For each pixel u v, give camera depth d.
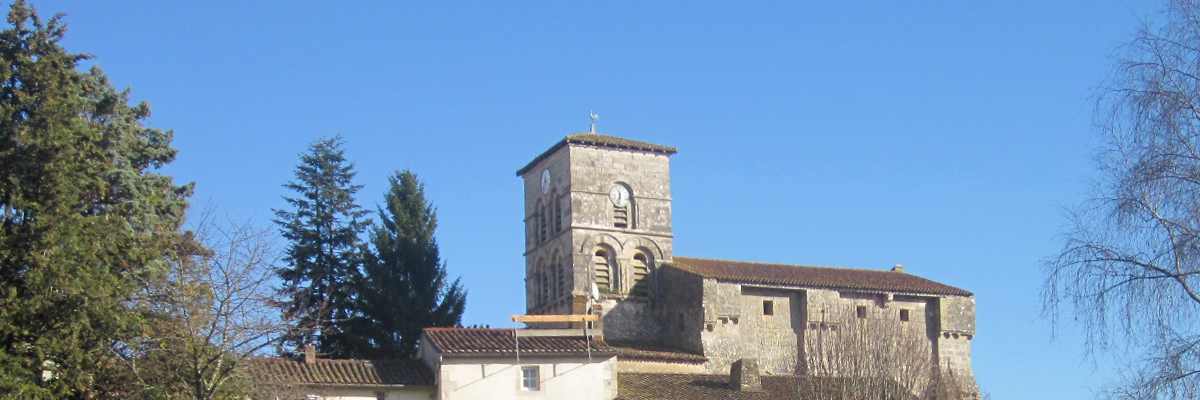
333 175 79.12
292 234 77.12
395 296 76.00
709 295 76.56
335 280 76.25
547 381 56.31
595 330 59.00
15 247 40.44
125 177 46.25
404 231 80.31
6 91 43.56
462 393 55.34
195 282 40.62
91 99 47.84
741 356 76.38
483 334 58.31
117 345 41.59
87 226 41.75
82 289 39.84
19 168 41.56
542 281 85.69
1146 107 27.53
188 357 39.88
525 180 89.31
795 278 79.19
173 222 49.12
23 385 38.34
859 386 61.16
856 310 74.75
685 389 63.94
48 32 44.97
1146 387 27.30
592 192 83.00
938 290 80.88
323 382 53.97
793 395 61.34
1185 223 27.25
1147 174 27.39
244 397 41.81
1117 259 27.86
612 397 56.91
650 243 83.12
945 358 80.00
